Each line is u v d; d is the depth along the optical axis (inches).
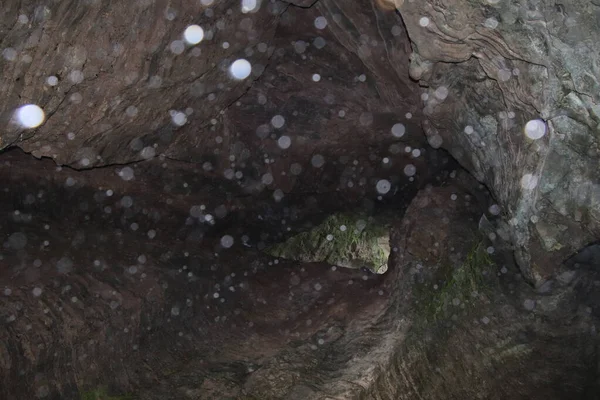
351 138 442.6
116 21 212.4
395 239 398.0
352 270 504.7
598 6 138.6
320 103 417.7
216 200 441.7
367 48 323.0
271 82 405.4
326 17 324.2
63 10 190.1
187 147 374.9
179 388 257.3
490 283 271.4
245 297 400.2
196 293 346.0
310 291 440.1
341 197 506.0
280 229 512.4
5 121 205.3
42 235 295.4
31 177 311.4
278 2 303.1
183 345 301.9
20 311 217.0
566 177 185.0
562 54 156.6
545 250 215.0
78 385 223.3
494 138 240.2
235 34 284.8
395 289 343.9
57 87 211.0
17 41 183.5
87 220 344.8
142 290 294.7
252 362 298.8
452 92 248.1
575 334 230.7
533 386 222.5
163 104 283.1
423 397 241.0
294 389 262.2
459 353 253.3
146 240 373.1
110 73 229.1
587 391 211.5
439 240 327.3
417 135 429.1
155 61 244.5
